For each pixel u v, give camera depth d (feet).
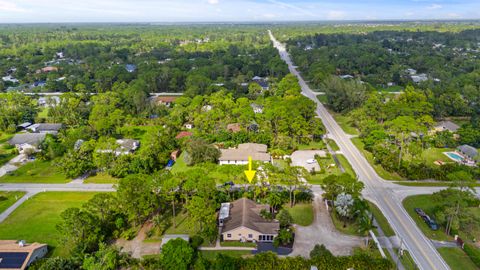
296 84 523.29
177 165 309.63
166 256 175.83
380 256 186.39
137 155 305.12
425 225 218.18
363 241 201.67
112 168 286.05
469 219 209.05
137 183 208.54
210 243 200.64
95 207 205.36
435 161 315.17
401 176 285.02
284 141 338.54
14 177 291.17
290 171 240.53
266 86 616.39
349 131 400.26
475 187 263.49
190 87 552.82
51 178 289.12
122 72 647.56
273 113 366.43
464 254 190.60
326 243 199.93
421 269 178.70
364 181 277.03
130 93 487.61
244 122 377.50
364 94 460.55
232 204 232.32
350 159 321.11
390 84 632.79
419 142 339.16
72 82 604.49
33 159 329.93
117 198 208.85
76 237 188.14
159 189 221.46
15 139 357.00
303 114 385.29
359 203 216.33
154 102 484.74
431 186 268.62
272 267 173.88
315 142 366.43
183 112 422.82
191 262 177.78
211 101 444.55
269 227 204.13
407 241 202.08
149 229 213.87
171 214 230.07
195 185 213.87
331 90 481.46
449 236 207.41
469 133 340.80
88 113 440.45
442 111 433.89
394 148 319.47
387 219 224.33
